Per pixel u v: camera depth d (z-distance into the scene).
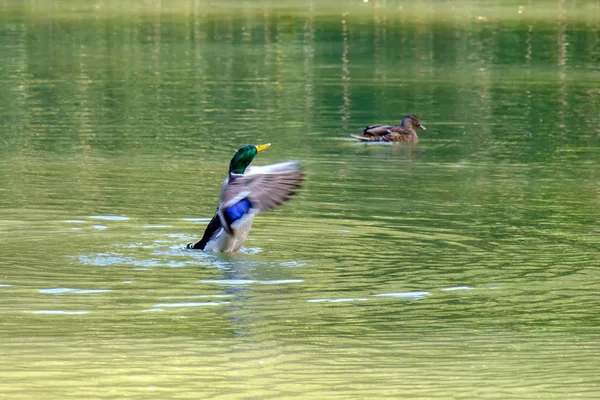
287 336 10.40
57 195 17.08
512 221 15.97
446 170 20.81
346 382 9.12
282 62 36.81
